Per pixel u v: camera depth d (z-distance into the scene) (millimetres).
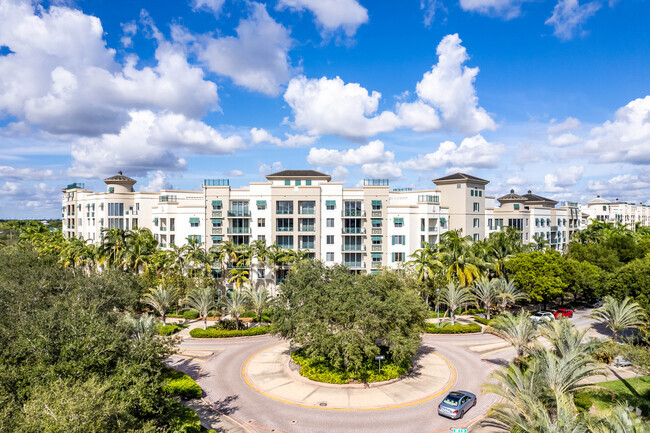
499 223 85688
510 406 22078
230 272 58156
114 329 22891
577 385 24312
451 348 42375
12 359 19609
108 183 79812
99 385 16516
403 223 63594
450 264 53250
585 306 62656
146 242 58594
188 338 46125
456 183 71062
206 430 24609
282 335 35625
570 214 104562
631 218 148000
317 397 30141
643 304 42156
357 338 30438
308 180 67938
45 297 31453
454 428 25391
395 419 26844
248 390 31484
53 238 80375
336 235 63562
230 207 63031
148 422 17625
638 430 17156
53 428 13328
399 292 37812
